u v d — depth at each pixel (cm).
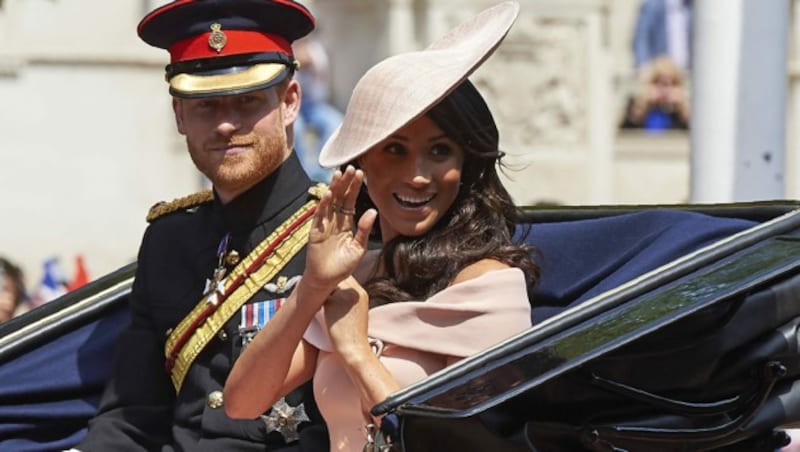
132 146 4019
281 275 1634
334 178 1360
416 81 1400
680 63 4372
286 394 1503
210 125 1634
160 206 1722
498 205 1438
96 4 3988
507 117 4303
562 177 4331
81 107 4000
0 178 3953
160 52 4025
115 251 4003
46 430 1738
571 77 4334
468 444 1264
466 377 1270
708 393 1372
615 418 1335
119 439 1647
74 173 3984
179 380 1639
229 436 1582
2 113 3966
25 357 1750
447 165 1418
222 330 1630
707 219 1553
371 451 1334
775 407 1386
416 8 4150
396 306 1398
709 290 1321
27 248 3944
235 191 1653
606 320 1309
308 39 4091
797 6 4306
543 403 1296
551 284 1553
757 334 1366
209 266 1664
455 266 1413
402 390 1262
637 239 1559
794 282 1388
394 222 1429
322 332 1433
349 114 1424
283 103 1659
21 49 3969
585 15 4325
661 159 4391
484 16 1456
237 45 1642
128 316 1781
